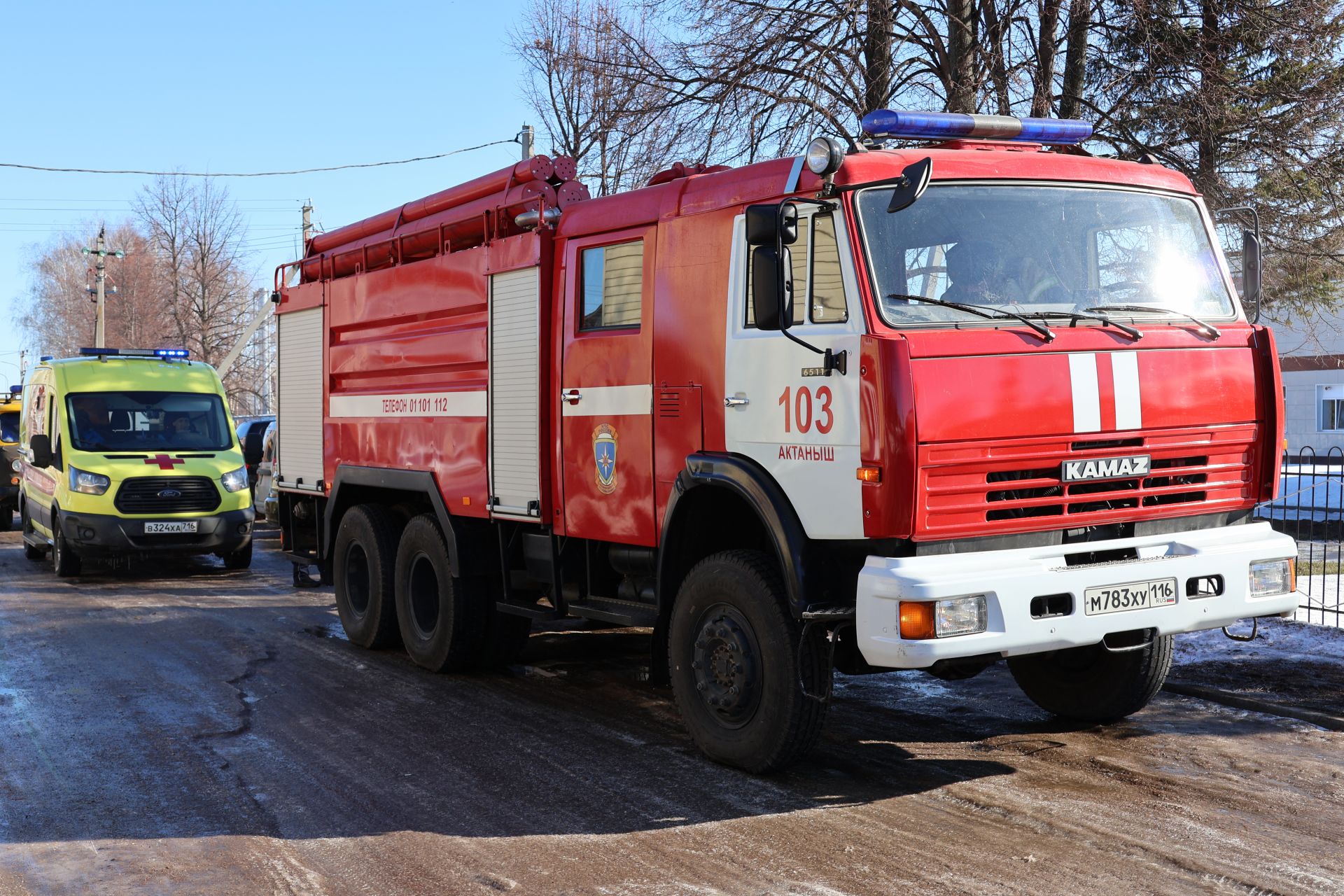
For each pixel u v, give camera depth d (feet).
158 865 15.62
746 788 18.35
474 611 26.91
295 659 29.63
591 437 22.49
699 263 20.01
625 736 21.76
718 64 47.65
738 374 19.04
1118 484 17.95
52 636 33.45
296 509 35.37
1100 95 45.01
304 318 34.27
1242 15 42.34
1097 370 17.60
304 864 15.57
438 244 27.32
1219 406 18.76
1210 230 20.13
